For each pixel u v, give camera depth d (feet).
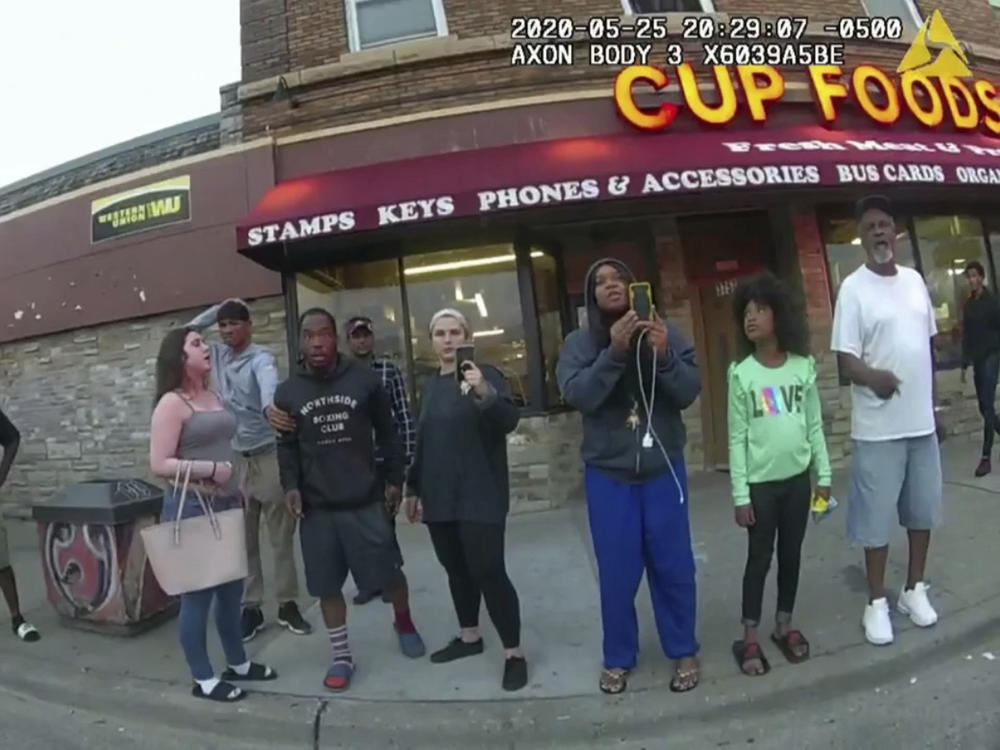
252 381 14.42
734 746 10.16
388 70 24.14
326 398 11.95
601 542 11.07
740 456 11.45
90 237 27.02
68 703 12.69
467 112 23.43
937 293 27.20
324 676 12.34
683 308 25.64
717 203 23.82
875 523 11.96
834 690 11.14
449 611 15.02
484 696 11.32
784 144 22.36
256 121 24.81
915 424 11.88
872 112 24.72
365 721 10.91
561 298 25.35
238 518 11.66
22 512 29.58
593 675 11.71
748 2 26.96
